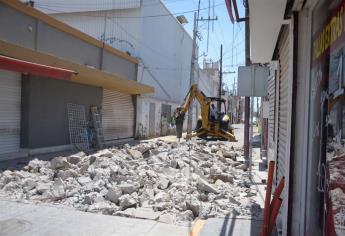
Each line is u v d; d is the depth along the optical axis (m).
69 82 19.50
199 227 6.99
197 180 10.59
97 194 8.89
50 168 11.65
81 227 6.76
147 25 32.28
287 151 5.36
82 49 20.86
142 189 9.45
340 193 3.28
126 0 30.86
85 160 12.52
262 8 5.27
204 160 16.11
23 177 10.42
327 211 3.69
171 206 8.20
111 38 31.28
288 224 5.30
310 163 4.77
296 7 5.11
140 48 30.80
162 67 37.16
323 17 4.14
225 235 6.54
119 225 6.95
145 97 30.89
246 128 17.78
